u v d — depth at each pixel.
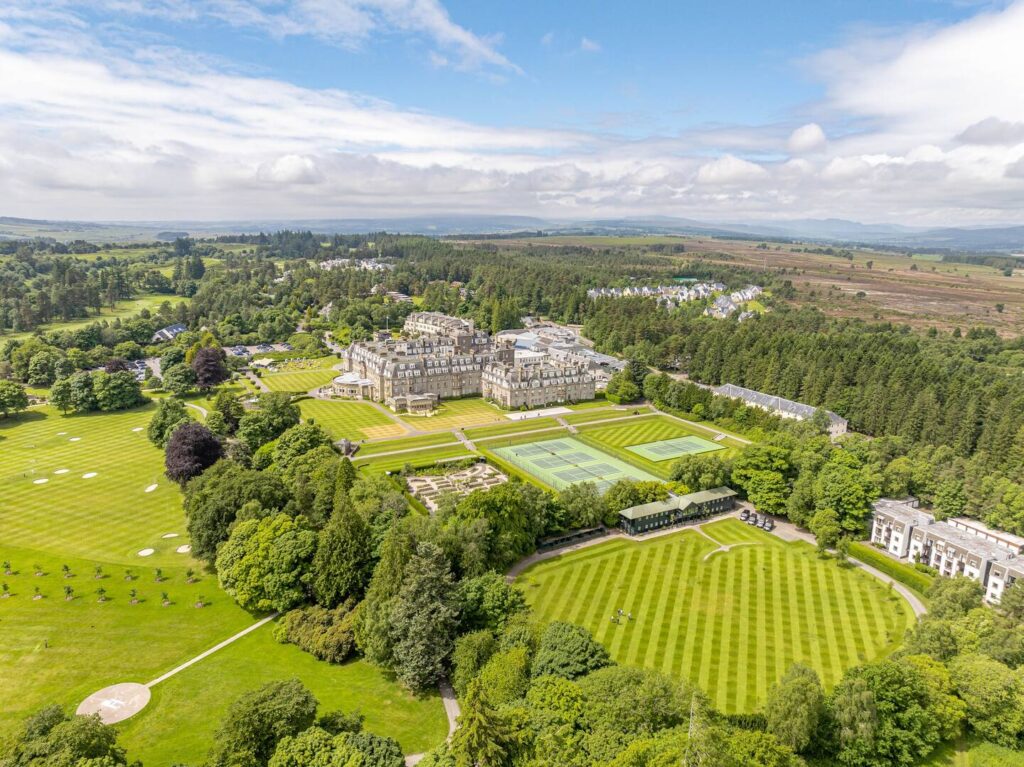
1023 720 82.88
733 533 145.75
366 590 109.81
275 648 102.56
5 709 86.69
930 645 94.69
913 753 81.94
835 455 165.25
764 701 90.06
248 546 114.00
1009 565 117.12
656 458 198.38
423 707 89.75
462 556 113.38
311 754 69.81
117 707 87.69
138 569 124.31
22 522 142.25
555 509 139.38
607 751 69.50
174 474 156.50
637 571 126.31
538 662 86.44
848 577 126.75
